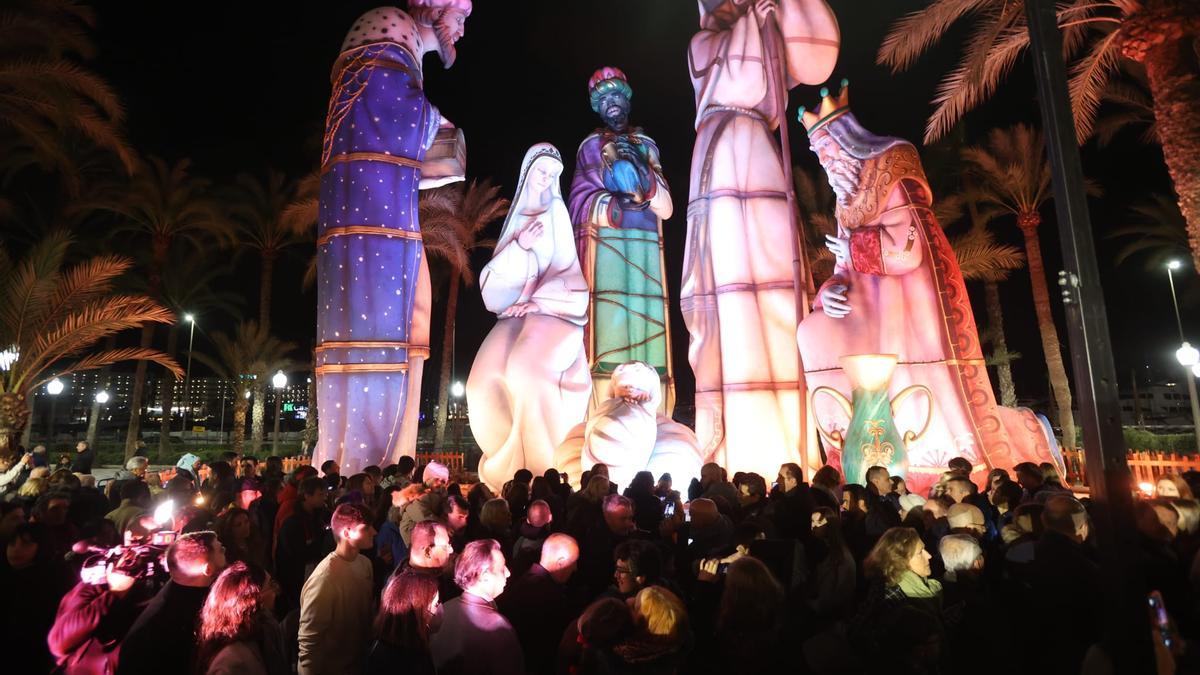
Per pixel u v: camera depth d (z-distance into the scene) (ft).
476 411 55.31
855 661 13.64
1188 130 32.68
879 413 40.11
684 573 19.47
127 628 12.93
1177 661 9.29
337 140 56.39
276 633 12.25
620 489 46.26
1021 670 13.99
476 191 116.26
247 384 122.42
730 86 61.05
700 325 60.90
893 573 13.07
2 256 61.11
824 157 51.06
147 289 101.35
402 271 55.67
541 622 15.31
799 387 55.16
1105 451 9.66
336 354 54.39
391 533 21.27
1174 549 15.94
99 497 26.45
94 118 59.47
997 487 21.95
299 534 21.17
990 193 94.63
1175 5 32.81
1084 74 45.62
